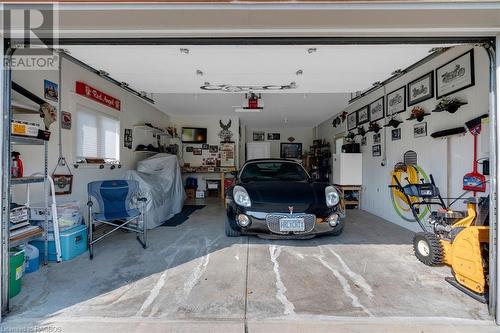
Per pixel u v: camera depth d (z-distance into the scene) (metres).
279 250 3.14
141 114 6.07
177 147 8.06
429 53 3.17
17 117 2.93
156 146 6.85
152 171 5.36
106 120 4.67
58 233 2.81
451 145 3.27
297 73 3.88
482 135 2.75
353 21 1.74
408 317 1.83
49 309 1.93
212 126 8.29
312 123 9.57
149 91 4.94
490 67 1.88
